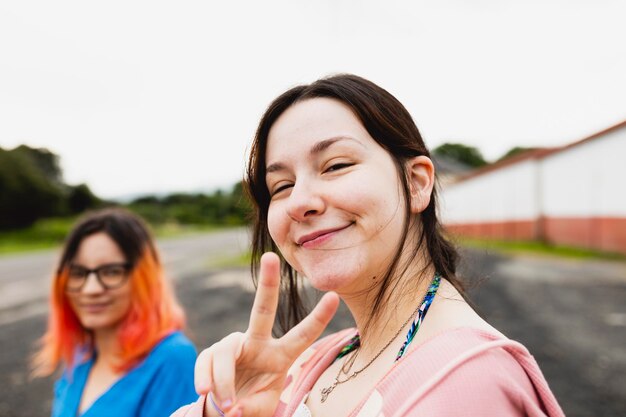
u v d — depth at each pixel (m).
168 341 1.96
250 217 1.37
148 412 1.84
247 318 7.70
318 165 1.02
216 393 0.81
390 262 1.02
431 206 1.15
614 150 15.72
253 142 1.16
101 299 1.98
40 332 7.72
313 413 1.08
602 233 16.47
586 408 3.77
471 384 0.76
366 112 1.04
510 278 10.66
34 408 4.50
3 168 42.91
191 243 33.88
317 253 1.00
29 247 32.31
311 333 0.87
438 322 0.94
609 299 8.26
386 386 0.84
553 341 5.71
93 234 2.05
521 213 21.53
